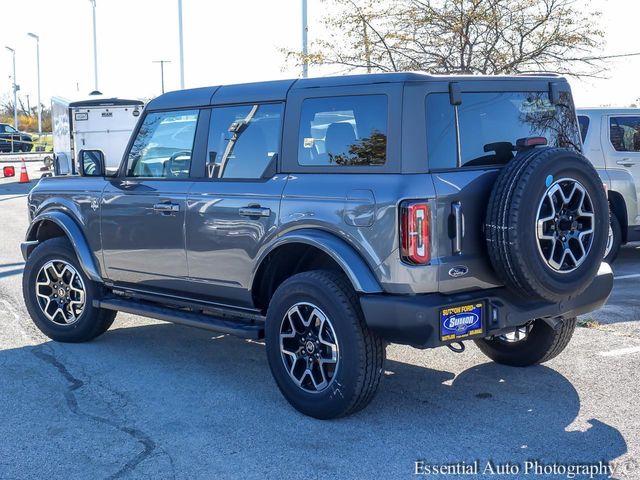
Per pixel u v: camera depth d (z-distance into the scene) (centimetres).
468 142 503
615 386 572
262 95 562
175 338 733
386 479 433
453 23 1519
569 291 489
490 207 478
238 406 548
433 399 554
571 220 489
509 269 475
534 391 566
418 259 468
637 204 1030
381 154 489
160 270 624
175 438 493
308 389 523
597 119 1033
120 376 618
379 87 493
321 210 506
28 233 744
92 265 677
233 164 577
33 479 439
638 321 754
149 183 631
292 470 445
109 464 457
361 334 492
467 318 484
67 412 541
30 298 723
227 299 585
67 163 2178
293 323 525
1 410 545
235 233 560
